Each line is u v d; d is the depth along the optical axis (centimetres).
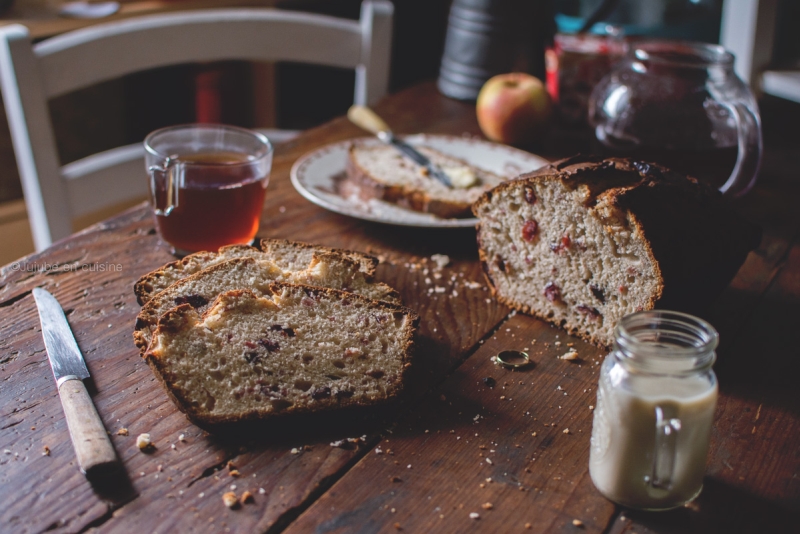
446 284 75
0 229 122
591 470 57
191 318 62
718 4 121
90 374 63
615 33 103
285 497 56
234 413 59
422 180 85
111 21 120
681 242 66
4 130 117
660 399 54
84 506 55
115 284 73
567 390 64
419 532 54
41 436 59
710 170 83
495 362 67
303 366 62
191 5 129
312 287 65
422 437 60
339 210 80
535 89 97
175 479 57
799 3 116
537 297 71
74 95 124
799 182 92
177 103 140
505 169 91
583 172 68
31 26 114
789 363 67
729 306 73
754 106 86
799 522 56
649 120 84
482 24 106
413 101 110
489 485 57
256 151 80
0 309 69
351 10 162
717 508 56
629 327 56
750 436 61
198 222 74
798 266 78
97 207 98
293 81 167
